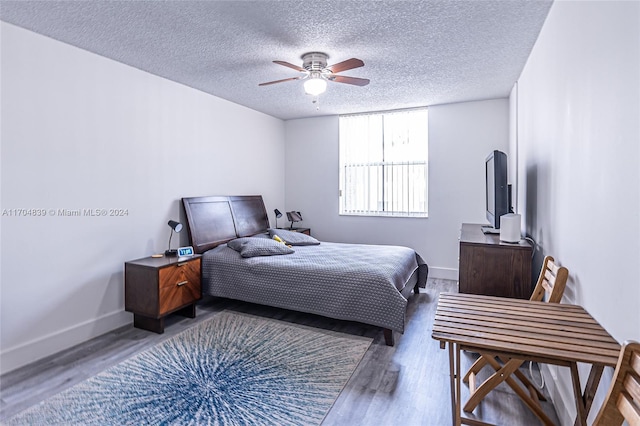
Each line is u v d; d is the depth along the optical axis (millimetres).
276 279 3244
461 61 3195
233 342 2852
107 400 2072
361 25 2498
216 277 3535
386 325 2795
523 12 2330
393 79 3705
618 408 1024
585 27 1652
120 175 3219
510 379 1902
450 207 4832
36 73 2594
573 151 1819
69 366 2475
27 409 1987
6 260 2451
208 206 4160
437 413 1975
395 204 5188
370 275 2924
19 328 2510
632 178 1188
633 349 1020
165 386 2221
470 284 2631
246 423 1879
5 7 2227
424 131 4973
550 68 2318
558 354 1276
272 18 2391
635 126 1167
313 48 2889
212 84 3871
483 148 4617
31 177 2578
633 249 1181
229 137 4598
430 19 2418
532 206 2947
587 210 1620
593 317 1565
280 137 5766
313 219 5715
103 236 3078
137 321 3156
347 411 1986
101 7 2236
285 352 2684
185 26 2506
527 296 2486
